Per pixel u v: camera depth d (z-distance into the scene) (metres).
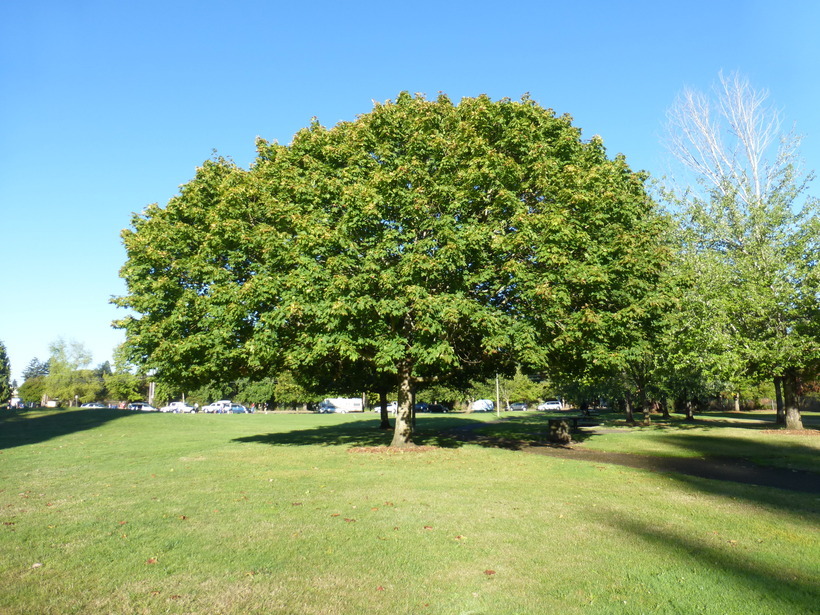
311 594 5.16
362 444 20.59
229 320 15.47
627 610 4.80
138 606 4.86
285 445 20.45
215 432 30.02
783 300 23.31
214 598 5.05
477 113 16.50
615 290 15.89
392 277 13.92
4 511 8.63
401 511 8.52
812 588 5.31
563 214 14.45
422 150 16.31
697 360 24.25
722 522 7.90
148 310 17.28
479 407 81.81
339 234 14.47
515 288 14.72
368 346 16.28
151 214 19.31
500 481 11.39
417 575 5.66
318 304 13.95
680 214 28.59
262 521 7.88
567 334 14.65
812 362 24.66
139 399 90.38
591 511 8.55
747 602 4.96
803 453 17.25
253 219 16.78
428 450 17.56
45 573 5.68
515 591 5.23
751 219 26.09
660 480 11.77
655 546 6.66
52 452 18.61
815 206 25.30
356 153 16.59
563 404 87.25
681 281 18.45
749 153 27.78
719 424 33.72
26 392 92.44
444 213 15.22
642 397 33.31
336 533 7.21
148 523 7.77
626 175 18.95
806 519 8.16
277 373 19.72
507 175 15.38
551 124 17.94
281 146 18.72
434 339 14.62
